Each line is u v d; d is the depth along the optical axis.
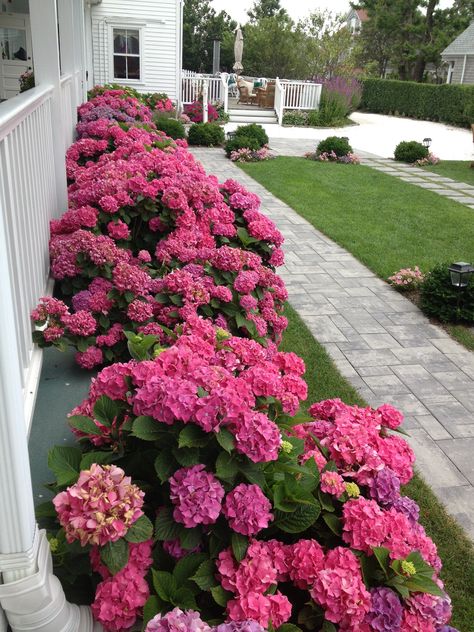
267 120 20.08
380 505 1.91
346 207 9.29
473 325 5.15
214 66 24.34
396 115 25.95
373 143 17.41
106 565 1.45
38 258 3.23
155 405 1.63
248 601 1.46
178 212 4.02
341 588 1.51
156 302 3.22
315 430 2.19
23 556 1.36
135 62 16.92
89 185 4.23
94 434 1.79
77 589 1.68
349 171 12.52
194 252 3.70
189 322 2.48
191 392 1.63
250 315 3.34
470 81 28.12
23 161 2.75
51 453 1.65
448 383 4.15
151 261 4.08
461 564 2.55
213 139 15.05
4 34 12.84
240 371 2.31
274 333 3.70
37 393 2.83
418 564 1.67
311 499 1.69
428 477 3.12
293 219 8.52
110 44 16.44
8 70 13.06
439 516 2.82
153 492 1.78
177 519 1.56
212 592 1.52
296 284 5.96
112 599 1.50
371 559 1.68
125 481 1.47
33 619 1.41
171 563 1.66
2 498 1.31
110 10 16.08
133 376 1.85
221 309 3.28
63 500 1.44
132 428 1.64
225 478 1.58
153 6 16.30
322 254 6.98
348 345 4.66
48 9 4.00
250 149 13.48
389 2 30.25
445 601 1.71
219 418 1.60
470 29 28.72
